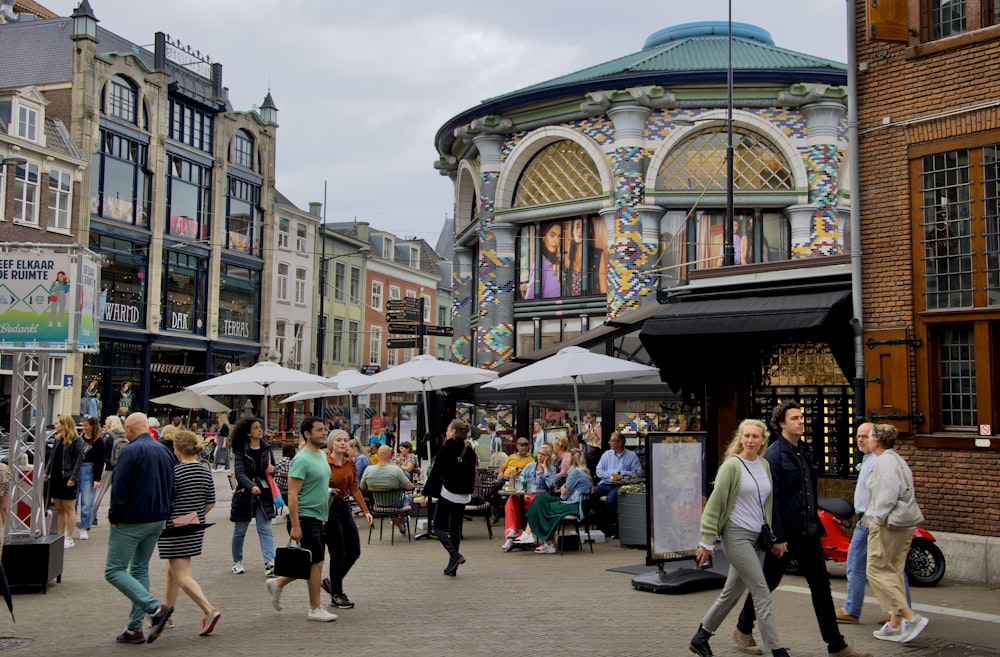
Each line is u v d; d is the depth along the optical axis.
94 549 14.03
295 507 8.89
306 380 19.36
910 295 12.73
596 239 29.66
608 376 15.88
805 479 7.77
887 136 13.14
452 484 11.97
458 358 35.78
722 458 15.87
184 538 8.49
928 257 12.64
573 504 13.99
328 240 54.81
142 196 40.38
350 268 57.38
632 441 20.14
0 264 10.70
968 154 12.35
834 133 27.84
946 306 12.42
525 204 30.91
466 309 35.84
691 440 11.30
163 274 41.31
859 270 13.23
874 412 12.91
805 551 7.73
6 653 7.73
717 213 28.59
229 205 45.75
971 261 12.22
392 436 32.78
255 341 47.66
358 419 42.84
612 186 28.33
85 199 36.88
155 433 19.67
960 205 12.41
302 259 51.97
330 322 54.84
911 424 12.48
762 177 28.30
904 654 8.02
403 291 64.56
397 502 15.16
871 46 13.38
